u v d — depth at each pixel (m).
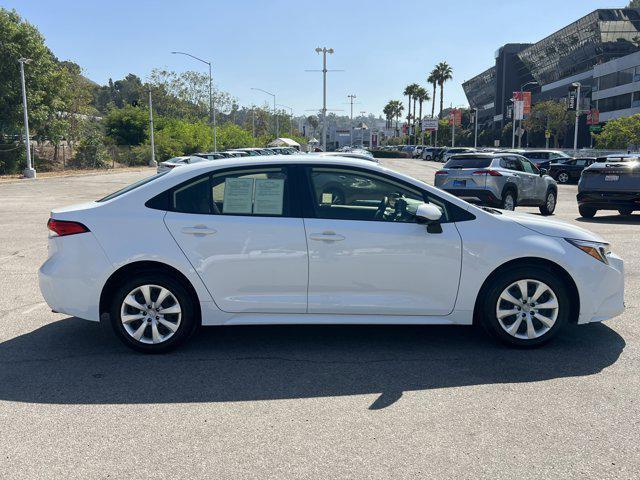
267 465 3.18
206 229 4.74
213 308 4.81
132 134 65.62
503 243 4.80
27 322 5.86
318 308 4.82
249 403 3.97
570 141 82.00
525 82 115.69
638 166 13.46
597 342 5.18
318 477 3.06
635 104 69.25
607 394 4.08
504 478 3.04
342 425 3.65
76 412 3.84
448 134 119.31
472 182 14.00
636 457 3.25
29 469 3.14
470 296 4.85
